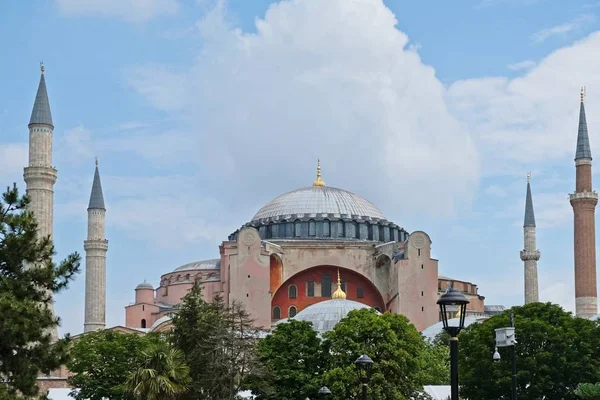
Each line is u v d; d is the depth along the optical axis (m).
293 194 159.00
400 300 138.50
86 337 102.88
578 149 140.38
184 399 73.50
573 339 94.62
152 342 97.06
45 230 115.94
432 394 102.00
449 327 33.00
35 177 116.44
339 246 145.75
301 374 88.94
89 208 144.62
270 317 136.75
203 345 79.25
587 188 137.88
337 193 159.38
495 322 96.44
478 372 94.12
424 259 140.00
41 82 120.56
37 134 117.69
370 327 88.81
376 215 157.88
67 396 105.69
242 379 81.31
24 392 47.69
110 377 96.06
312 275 146.25
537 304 100.06
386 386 85.69
